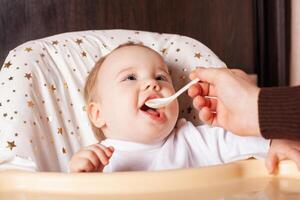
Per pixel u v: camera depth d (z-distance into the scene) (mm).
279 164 706
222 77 639
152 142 994
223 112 655
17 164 814
